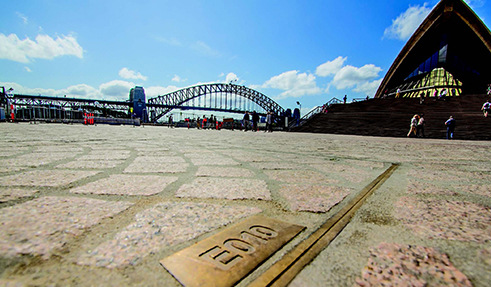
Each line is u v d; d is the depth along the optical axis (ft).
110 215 3.40
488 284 2.04
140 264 2.30
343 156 11.33
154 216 3.41
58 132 26.58
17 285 1.96
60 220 3.17
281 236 2.89
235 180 5.74
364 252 2.56
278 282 2.08
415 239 2.86
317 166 8.19
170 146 13.96
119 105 261.24
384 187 5.35
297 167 7.86
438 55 148.36
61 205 3.75
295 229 3.08
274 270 2.25
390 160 10.24
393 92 175.94
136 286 2.00
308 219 3.43
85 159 8.41
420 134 52.19
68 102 246.06
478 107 67.10
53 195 4.25
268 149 13.98
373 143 22.00
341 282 2.08
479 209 3.92
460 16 130.21
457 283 2.05
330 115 82.43
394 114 71.56
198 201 4.12
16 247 2.49
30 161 7.73
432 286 2.02
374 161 9.78
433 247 2.67
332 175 6.64
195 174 6.32
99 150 11.15
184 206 3.85
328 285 2.04
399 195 4.72
